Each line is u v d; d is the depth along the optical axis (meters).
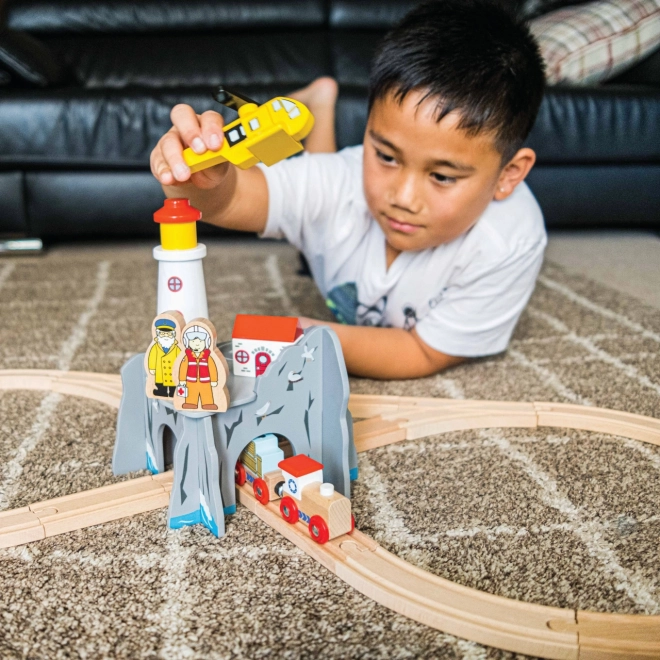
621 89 1.83
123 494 0.67
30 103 1.67
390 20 2.26
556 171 1.86
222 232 1.94
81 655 0.49
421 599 0.53
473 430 0.85
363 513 0.67
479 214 0.88
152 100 1.69
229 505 0.66
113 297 1.37
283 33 2.22
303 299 1.34
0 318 1.24
